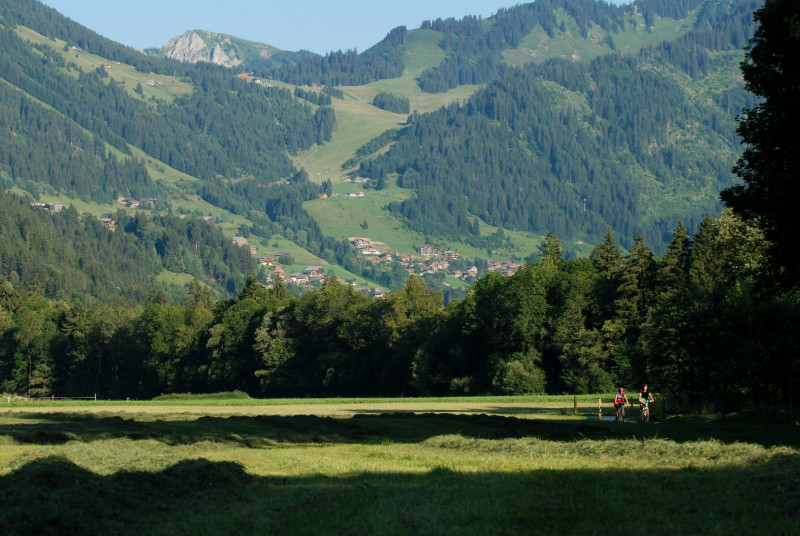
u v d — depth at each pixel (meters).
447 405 65.06
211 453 23.05
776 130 29.73
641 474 17.44
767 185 29.98
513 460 21.00
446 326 103.94
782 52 31.12
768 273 34.44
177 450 23.19
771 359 36.09
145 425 32.47
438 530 12.68
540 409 56.97
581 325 92.00
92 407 67.25
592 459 20.83
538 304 91.88
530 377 86.06
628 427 33.66
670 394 47.75
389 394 109.38
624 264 97.25
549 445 24.12
